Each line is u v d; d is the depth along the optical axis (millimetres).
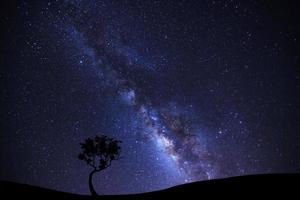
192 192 24328
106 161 31844
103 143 32000
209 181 26656
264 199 20125
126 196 27500
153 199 24812
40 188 28953
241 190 22609
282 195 20438
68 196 27406
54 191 28859
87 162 31766
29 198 24969
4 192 25953
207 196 22594
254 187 22812
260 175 26062
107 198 26953
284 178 24266
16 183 29469
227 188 23594
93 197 27422
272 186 22469
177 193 24953
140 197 26391
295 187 21797
